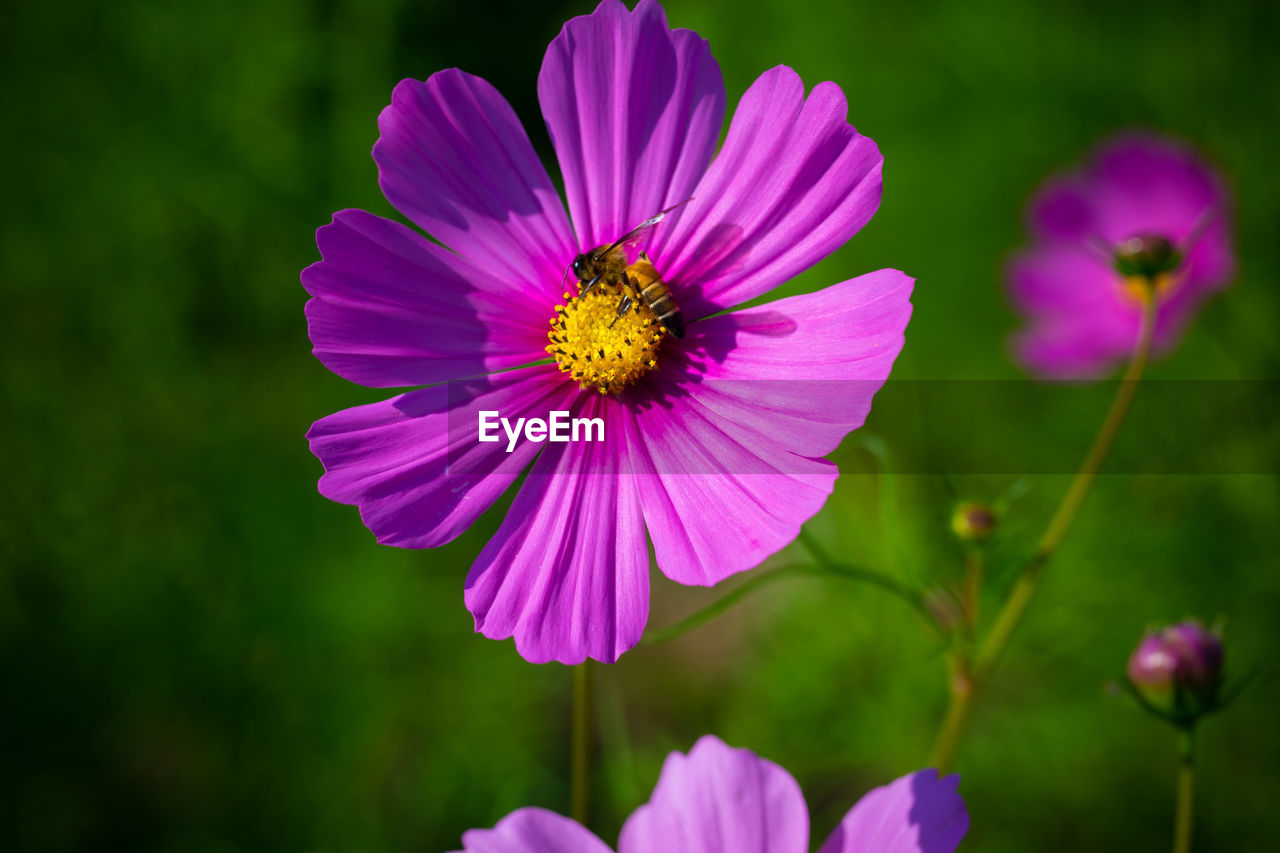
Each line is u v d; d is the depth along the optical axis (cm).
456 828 46
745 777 30
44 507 50
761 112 31
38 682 47
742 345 31
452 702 48
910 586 34
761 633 51
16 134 53
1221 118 53
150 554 49
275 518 50
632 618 30
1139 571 46
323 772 46
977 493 49
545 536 31
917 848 29
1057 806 45
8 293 52
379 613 48
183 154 53
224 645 48
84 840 45
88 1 53
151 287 53
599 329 31
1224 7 53
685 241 32
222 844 45
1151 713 33
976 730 46
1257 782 43
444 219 31
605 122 31
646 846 30
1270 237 50
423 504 30
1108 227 50
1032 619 45
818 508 29
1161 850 44
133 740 48
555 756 50
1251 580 45
